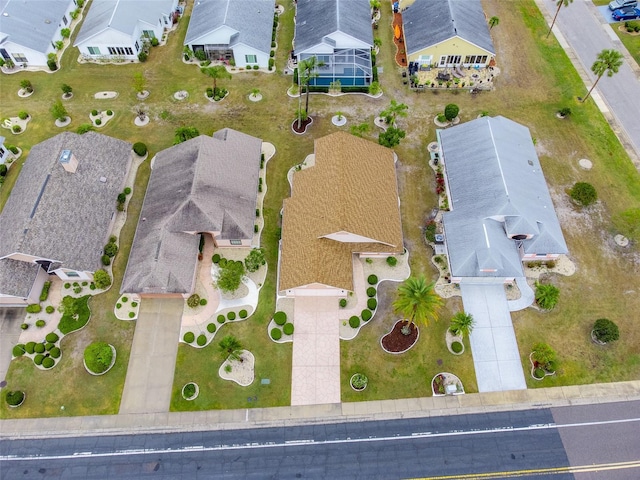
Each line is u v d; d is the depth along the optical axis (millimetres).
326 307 60969
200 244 64688
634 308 61125
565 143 77625
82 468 51000
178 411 54250
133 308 60562
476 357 57719
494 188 64500
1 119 80188
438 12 88875
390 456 51812
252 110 81875
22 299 59625
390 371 56812
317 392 55562
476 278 62031
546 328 59719
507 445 52500
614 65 74812
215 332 59031
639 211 69438
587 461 51625
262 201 70750
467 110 82250
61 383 55688
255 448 52219
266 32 89938
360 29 86562
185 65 89000
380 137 74125
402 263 64500
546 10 100000
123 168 70688
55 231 60750
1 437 52594
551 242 62219
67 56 90438
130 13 89188
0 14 86250
